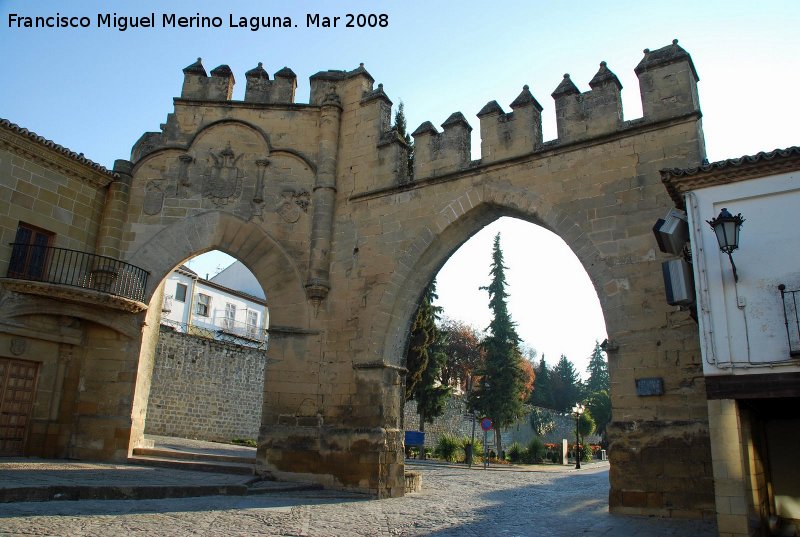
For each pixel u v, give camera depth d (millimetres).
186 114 19109
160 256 17906
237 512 10305
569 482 22234
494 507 13070
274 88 19234
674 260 10188
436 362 35031
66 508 9125
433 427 43656
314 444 15672
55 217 16844
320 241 17297
